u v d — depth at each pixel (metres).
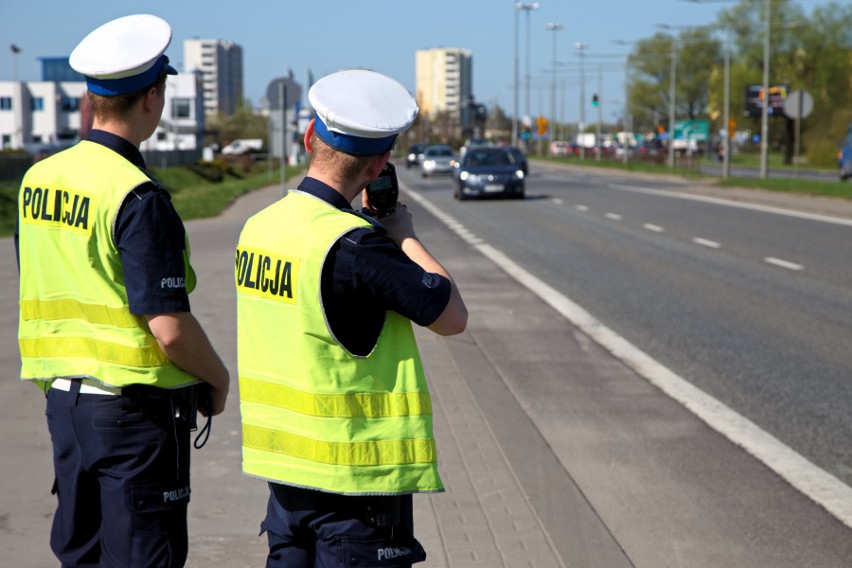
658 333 10.38
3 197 26.66
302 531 2.79
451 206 30.06
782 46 88.62
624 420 7.12
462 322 2.71
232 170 54.81
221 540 4.64
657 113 114.88
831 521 5.20
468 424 6.71
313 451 2.65
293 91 25.30
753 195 31.52
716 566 4.60
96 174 2.92
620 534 4.98
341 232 2.61
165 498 3.02
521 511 5.09
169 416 3.00
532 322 11.02
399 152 114.12
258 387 2.76
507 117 160.88
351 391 2.64
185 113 97.69
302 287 2.62
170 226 2.89
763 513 5.30
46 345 3.04
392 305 2.62
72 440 3.02
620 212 26.75
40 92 109.44
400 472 2.67
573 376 8.48
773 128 95.12
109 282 2.92
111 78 2.94
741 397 7.77
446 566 4.39
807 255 16.66
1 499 5.11
